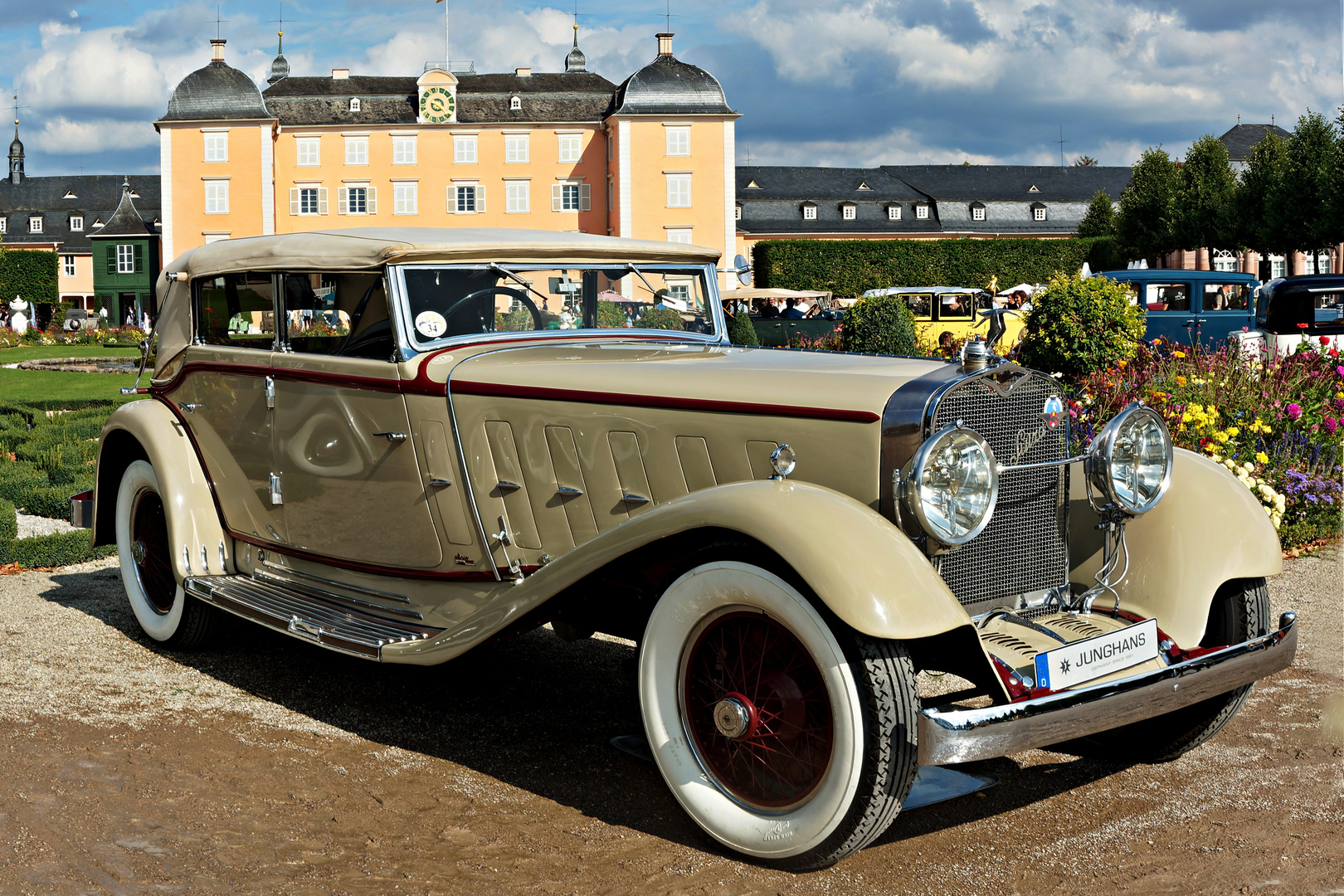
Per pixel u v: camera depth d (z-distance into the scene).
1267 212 37.88
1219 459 7.19
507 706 4.36
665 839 3.20
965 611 3.02
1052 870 3.00
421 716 4.23
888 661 2.82
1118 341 13.62
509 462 3.78
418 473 3.96
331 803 3.40
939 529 3.01
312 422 4.29
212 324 4.81
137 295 64.31
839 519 2.87
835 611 2.73
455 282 4.08
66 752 3.78
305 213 55.84
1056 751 3.96
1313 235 35.81
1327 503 7.25
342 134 55.50
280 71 64.88
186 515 4.82
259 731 4.04
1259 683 4.65
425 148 55.75
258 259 4.43
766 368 3.48
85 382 21.78
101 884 2.85
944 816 3.39
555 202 56.31
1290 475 7.16
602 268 4.46
